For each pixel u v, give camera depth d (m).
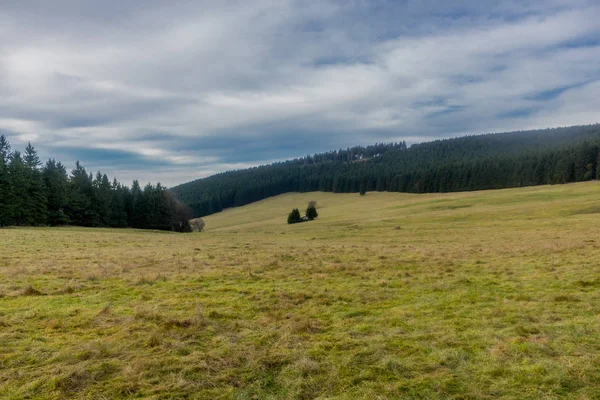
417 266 15.11
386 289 10.80
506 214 57.56
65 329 7.00
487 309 8.49
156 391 4.83
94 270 13.82
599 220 38.94
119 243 30.03
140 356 5.78
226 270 14.12
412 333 6.96
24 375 5.13
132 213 83.00
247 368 5.48
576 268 13.21
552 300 9.12
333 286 11.30
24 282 11.53
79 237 35.75
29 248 22.94
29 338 6.45
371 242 33.47
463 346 6.31
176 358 5.68
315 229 60.88
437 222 56.53
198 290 10.71
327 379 5.17
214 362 5.62
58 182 66.00
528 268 13.88
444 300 9.44
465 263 15.68
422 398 4.71
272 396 4.78
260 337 6.67
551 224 39.78
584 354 5.80
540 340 6.41
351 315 8.24
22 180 57.34
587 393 4.72
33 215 58.72
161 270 14.22
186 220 94.25
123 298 9.67
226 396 4.76
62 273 13.16
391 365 5.55
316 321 7.69
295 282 12.01
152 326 7.14
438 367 5.54
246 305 8.97
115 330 6.93
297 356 5.85
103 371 5.31
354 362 5.70
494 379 5.16
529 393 4.77
